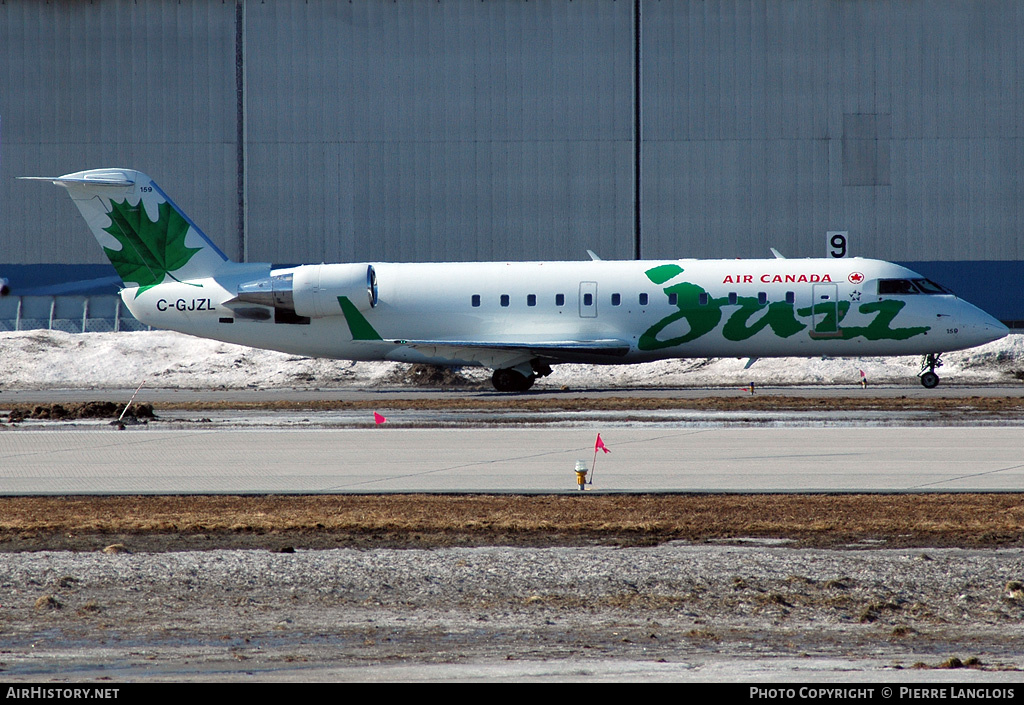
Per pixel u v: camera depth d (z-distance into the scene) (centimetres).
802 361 16512
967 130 19600
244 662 3206
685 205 19862
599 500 6047
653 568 4412
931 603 3912
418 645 3412
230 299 14375
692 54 19775
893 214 19725
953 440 8431
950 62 19600
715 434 8962
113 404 11331
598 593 4053
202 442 8706
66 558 4666
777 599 3925
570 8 19900
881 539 5031
